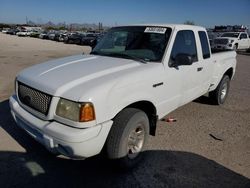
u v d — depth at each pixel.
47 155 3.69
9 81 8.40
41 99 3.03
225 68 6.04
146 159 3.70
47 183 3.10
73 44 34.06
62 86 2.93
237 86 9.00
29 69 3.71
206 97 6.48
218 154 3.95
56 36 42.75
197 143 4.28
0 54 17.31
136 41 4.20
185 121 5.25
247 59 18.81
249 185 3.22
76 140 2.71
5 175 3.21
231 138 4.54
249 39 24.80
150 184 3.15
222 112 5.91
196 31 4.70
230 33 24.42
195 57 4.67
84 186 3.07
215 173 3.44
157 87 3.64
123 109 3.23
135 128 3.29
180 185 3.16
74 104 2.76
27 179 3.15
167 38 4.00
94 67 3.47
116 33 4.59
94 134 2.80
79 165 3.49
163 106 3.91
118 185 3.12
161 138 4.40
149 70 3.54
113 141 3.08
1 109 5.46
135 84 3.25
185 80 4.34
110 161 3.23
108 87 2.93
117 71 3.35
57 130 2.79
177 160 3.71
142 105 3.64
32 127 3.09
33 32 58.72
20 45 27.62
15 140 4.07
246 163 3.73
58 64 3.73
